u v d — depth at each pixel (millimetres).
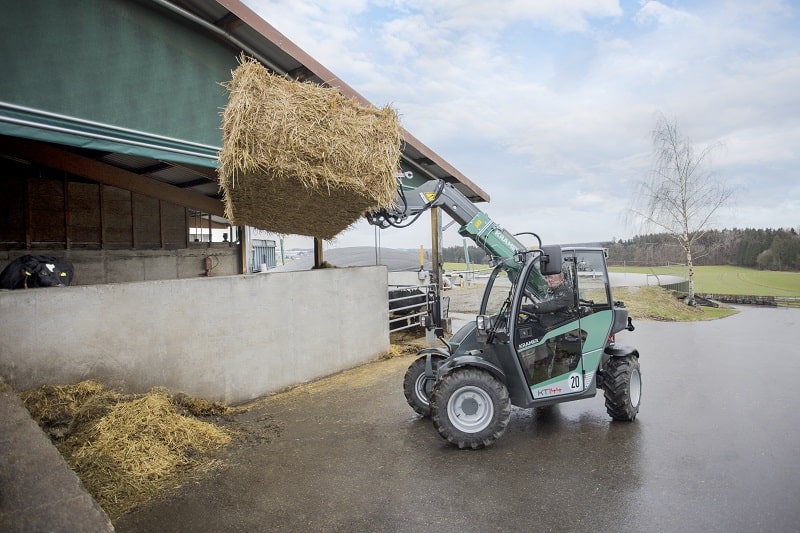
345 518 3113
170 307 5094
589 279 4832
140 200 8867
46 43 4941
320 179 4953
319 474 3787
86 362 4422
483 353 4582
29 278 4992
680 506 3135
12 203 7258
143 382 4855
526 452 4121
